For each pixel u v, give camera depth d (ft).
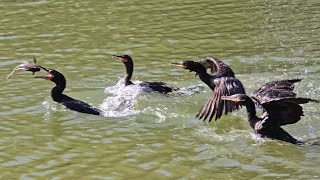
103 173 43.70
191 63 56.34
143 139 49.44
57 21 88.89
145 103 56.80
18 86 61.98
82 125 52.39
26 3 100.42
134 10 94.02
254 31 80.53
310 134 49.83
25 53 73.82
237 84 51.29
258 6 93.45
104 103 57.67
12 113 54.95
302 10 89.30
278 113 48.93
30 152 47.39
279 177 42.34
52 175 43.60
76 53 73.51
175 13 91.50
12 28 85.56
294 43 74.38
